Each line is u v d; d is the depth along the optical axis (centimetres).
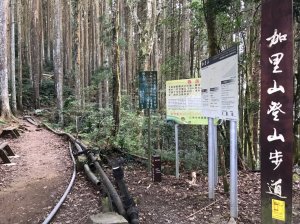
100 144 896
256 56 793
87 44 2381
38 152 918
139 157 791
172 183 612
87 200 494
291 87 289
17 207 477
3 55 1597
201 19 885
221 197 529
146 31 1078
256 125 909
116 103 974
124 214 399
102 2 2455
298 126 791
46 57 3384
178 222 427
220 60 445
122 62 1945
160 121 900
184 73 1182
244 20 793
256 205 503
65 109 1888
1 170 696
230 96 415
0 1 1617
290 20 286
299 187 634
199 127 870
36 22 2458
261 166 313
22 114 2167
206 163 770
